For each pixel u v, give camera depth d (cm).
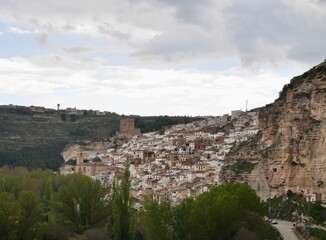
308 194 12462
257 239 8594
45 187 15588
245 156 16412
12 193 14388
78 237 10212
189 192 16312
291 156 13375
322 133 12319
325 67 13025
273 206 13162
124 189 8806
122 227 8694
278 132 14462
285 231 10450
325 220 11100
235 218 9012
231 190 10400
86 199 11394
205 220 8644
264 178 14412
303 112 13275
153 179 19950
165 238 8456
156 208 8562
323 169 12138
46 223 10581
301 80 13825
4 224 8894
